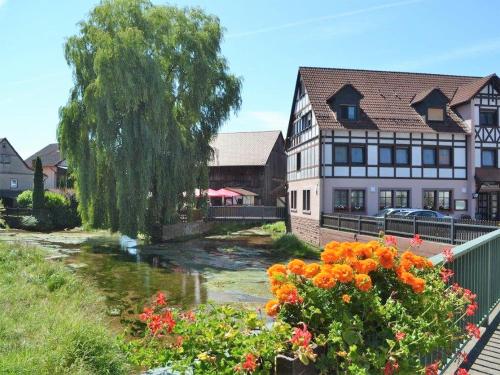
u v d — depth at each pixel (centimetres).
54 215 3800
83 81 2805
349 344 261
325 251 316
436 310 321
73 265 1988
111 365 489
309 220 2839
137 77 2577
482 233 1371
